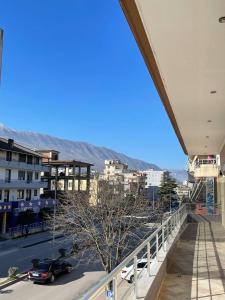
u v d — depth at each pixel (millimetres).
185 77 8102
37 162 57062
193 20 5582
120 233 25719
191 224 21297
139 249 5461
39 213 52094
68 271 28094
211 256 10750
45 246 39062
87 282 25469
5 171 49125
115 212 27375
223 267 9289
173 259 10188
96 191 34031
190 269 9055
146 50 6852
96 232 25750
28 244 39969
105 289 3885
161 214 32906
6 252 35875
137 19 5656
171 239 10930
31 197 54719
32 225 49125
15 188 50312
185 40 6270
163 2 5094
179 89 8992
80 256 30828
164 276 8133
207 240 14188
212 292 7172
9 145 50375
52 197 62781
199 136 16141
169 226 10680
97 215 27094
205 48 6586
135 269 5293
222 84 8578
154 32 5988
